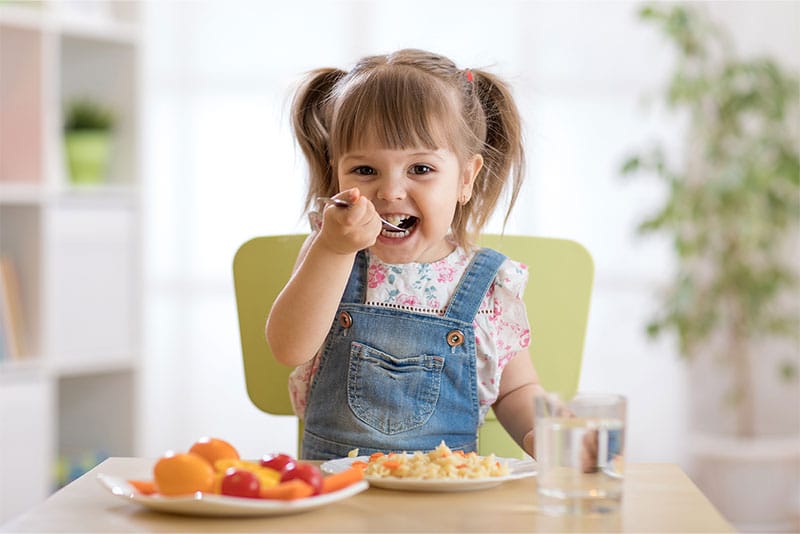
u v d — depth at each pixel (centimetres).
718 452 329
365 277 141
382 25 368
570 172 362
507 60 363
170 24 376
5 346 281
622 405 85
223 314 378
